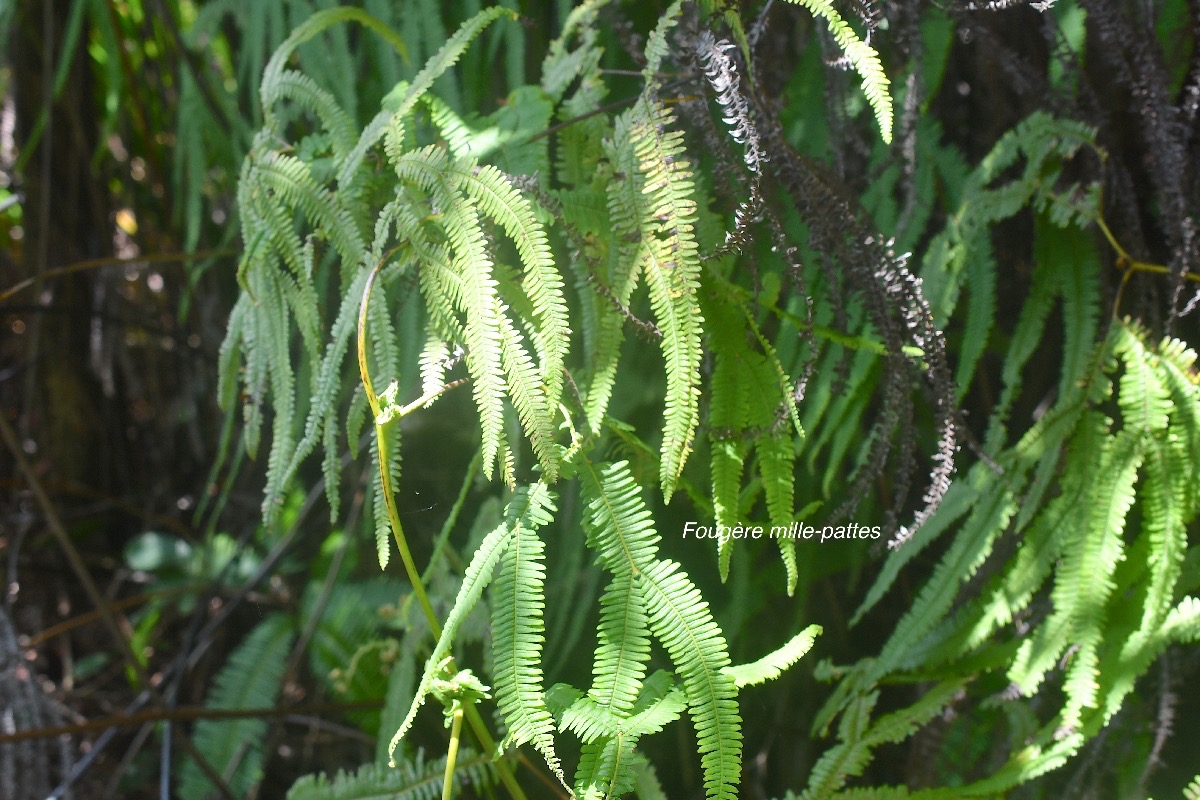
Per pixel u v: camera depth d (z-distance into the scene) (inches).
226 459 155.8
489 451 64.0
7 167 146.1
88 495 152.9
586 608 87.2
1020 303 87.2
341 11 76.0
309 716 125.6
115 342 152.7
